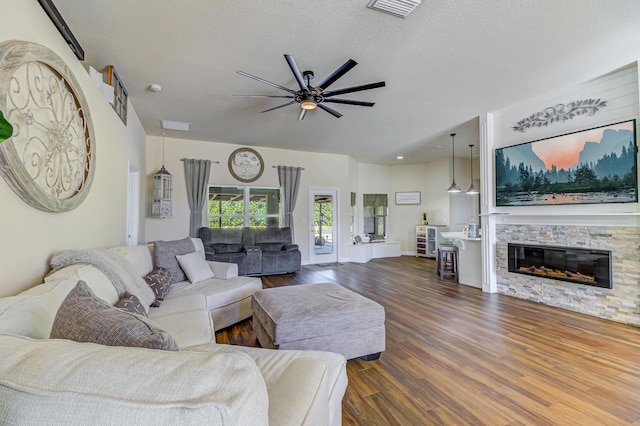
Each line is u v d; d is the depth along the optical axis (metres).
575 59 2.96
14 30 1.43
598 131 3.37
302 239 7.14
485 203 4.51
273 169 6.83
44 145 1.68
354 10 2.23
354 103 3.25
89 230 2.36
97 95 2.55
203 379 0.49
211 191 6.36
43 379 0.49
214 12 2.26
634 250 3.11
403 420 1.68
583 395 1.91
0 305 0.96
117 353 0.56
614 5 2.19
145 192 5.55
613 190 3.25
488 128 4.47
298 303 2.42
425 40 2.62
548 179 3.81
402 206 8.95
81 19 2.31
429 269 6.47
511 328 3.03
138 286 2.11
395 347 2.60
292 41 2.63
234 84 3.49
